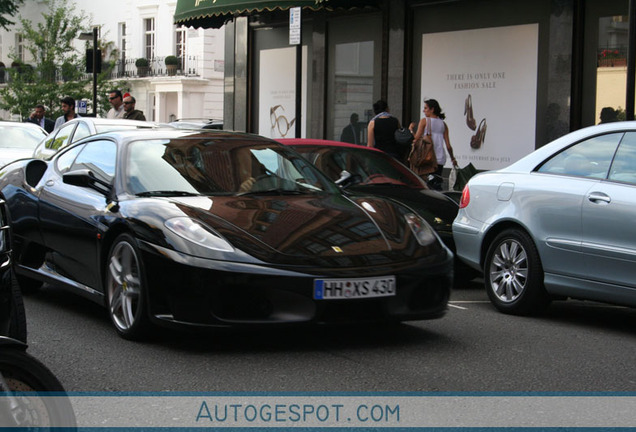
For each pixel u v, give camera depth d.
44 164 6.97
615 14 12.86
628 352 5.72
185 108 38.47
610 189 6.31
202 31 38.41
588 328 6.56
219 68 39.09
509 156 14.54
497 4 14.61
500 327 6.47
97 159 6.62
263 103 20.22
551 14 13.66
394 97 16.50
